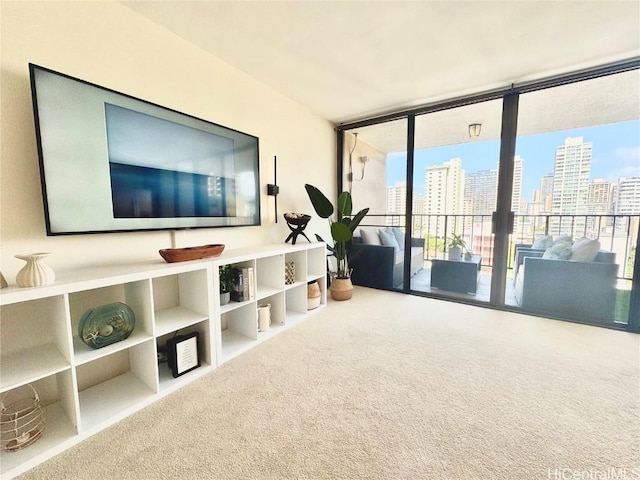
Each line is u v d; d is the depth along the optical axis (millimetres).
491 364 1791
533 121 2779
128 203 1620
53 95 1313
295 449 1151
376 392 1519
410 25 1801
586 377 1637
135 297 1577
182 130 1882
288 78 2521
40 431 1182
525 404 1410
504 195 2756
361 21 1763
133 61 1690
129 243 1707
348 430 1252
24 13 1295
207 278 1728
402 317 2633
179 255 1664
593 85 2430
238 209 2334
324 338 2189
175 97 1918
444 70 2361
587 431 1229
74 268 1484
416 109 3160
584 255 2518
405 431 1243
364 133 3826
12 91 1276
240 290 2031
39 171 1331
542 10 1651
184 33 1890
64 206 1374
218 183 2152
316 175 3467
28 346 1332
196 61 2037
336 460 1098
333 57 2176
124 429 1267
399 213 3598
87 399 1430
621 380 1604
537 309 2674
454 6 1629
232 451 1144
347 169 3945
